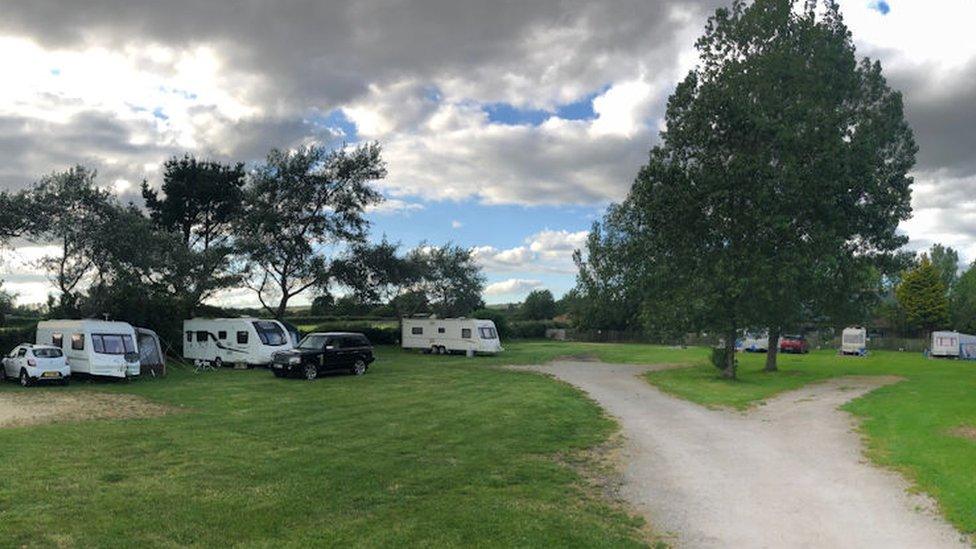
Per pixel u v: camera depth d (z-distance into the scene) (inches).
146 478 416.5
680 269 1266.0
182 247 1540.4
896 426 660.1
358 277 1932.8
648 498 401.7
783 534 334.3
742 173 1160.2
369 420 680.4
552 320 3737.7
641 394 985.5
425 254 2516.0
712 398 929.5
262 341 1326.3
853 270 1310.3
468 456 505.7
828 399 913.5
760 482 442.9
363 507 359.9
